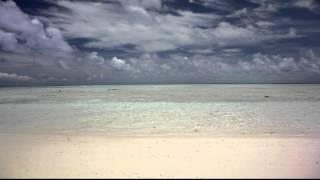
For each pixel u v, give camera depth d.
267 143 10.70
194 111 19.95
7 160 8.51
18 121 16.42
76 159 8.66
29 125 15.17
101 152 9.50
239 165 8.06
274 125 14.77
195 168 7.82
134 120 16.55
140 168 7.82
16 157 8.84
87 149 9.91
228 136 12.19
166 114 18.72
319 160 8.50
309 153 9.27
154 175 7.27
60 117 17.81
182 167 7.91
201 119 16.69
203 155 9.10
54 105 24.55
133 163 8.27
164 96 36.59
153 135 12.52
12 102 27.78
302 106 22.42
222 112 19.39
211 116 17.75
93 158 8.78
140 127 14.48
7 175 7.19
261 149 9.80
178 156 9.00
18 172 7.43
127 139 11.61
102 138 11.86
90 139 11.65
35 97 35.41
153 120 16.50
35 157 8.85
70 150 9.76
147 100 29.44
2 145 10.46
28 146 10.32
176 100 29.41
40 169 7.68
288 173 7.38
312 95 35.31
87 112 19.91
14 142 11.00
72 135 12.54
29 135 12.55
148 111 20.16
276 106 22.53
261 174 7.33
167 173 7.42
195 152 9.47
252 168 7.80
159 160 8.57
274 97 32.62
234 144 10.58
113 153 9.37
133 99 31.08
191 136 12.23
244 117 17.30
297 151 9.52
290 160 8.51
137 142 11.02
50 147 10.18
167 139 11.58
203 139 11.52
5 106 23.94
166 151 9.62
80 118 17.38
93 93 45.28
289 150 9.66
